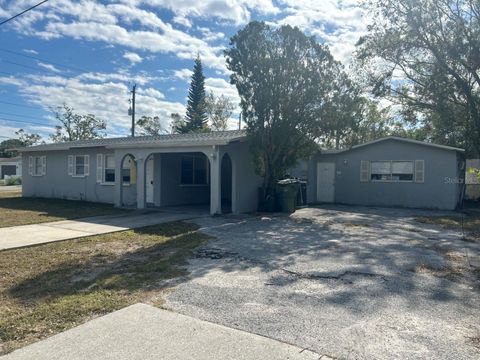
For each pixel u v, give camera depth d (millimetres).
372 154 18984
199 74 49594
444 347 3654
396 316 4434
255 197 15188
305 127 14523
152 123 52312
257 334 3887
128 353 3477
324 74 14094
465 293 5359
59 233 9656
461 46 16266
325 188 20391
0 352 3508
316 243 8805
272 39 13898
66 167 19344
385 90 19203
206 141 13117
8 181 39688
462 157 19141
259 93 13859
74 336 3824
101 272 6246
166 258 7219
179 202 17219
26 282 5664
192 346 3609
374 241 9172
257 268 6520
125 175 17031
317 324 4164
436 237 9953
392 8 17297
